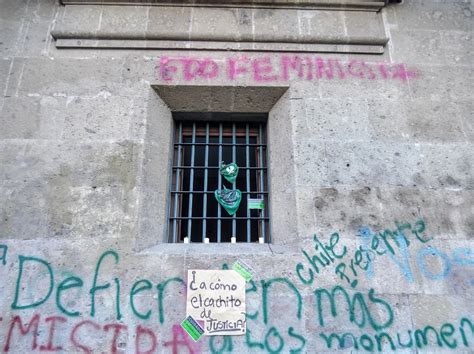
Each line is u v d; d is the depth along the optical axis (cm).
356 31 370
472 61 370
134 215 294
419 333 273
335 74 353
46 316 265
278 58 356
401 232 301
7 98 326
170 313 270
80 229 289
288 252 293
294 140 325
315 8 377
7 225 287
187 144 360
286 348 265
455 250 298
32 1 369
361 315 275
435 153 329
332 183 313
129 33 349
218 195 337
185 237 325
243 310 274
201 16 366
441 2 388
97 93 332
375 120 337
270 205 335
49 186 300
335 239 296
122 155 312
